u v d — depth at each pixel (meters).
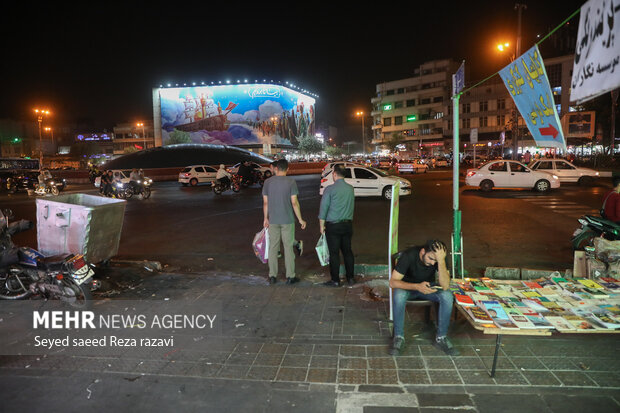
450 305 3.82
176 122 97.25
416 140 87.31
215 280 6.19
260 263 7.37
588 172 20.22
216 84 96.44
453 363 3.62
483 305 3.81
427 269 3.94
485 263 6.92
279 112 97.38
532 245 8.12
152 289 5.75
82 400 3.20
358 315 4.70
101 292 5.59
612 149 30.55
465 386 3.27
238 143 96.56
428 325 4.42
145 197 20.16
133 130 117.50
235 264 7.34
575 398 3.07
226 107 96.38
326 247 5.81
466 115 70.50
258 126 96.19
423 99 87.25
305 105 111.88
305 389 3.29
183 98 96.94
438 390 3.22
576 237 6.97
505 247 8.00
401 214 12.46
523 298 4.00
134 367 3.67
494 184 17.91
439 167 47.78
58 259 5.02
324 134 158.50
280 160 5.84
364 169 16.38
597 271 4.72
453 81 5.34
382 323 4.48
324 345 4.01
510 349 3.84
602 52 2.48
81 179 39.81
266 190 5.84
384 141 93.62
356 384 3.34
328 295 5.38
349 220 5.62
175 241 9.41
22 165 35.03
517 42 23.08
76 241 5.90
